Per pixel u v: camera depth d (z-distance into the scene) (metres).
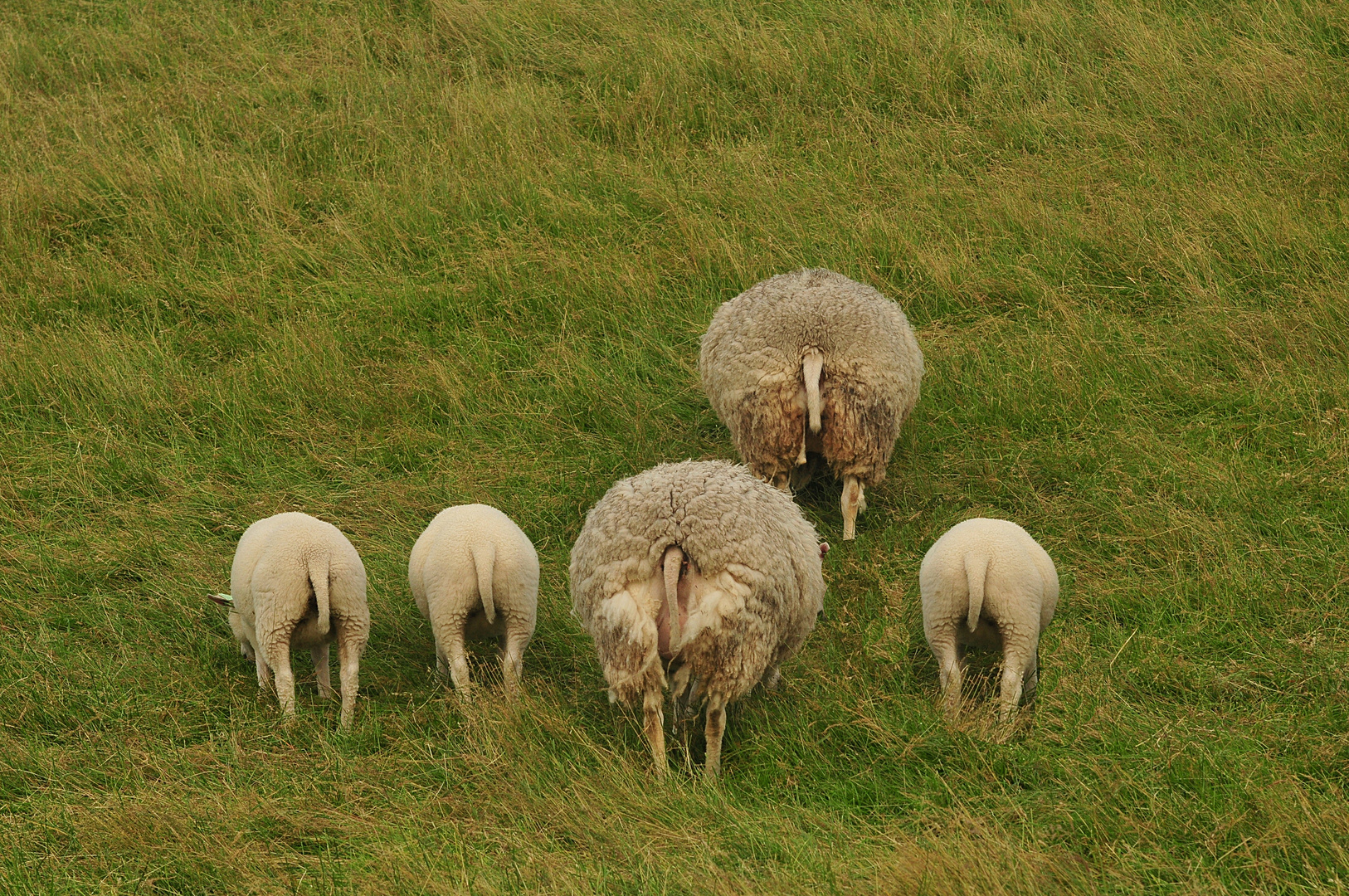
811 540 11.89
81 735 11.83
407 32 27.94
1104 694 11.49
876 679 12.26
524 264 20.16
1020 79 24.48
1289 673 11.66
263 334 18.98
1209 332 17.39
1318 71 23.23
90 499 15.74
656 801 10.16
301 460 16.59
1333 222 19.31
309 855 10.02
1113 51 25.09
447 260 20.64
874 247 20.16
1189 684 11.78
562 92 25.72
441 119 24.53
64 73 26.75
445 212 21.72
